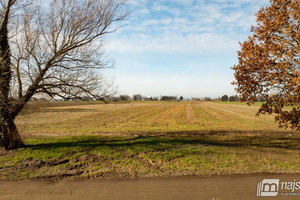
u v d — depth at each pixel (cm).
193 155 945
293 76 973
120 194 580
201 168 786
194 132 1708
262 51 1085
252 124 2602
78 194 584
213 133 1644
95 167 808
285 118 1095
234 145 1166
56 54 1018
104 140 1266
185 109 5812
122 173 746
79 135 1516
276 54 1013
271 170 760
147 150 1023
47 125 2419
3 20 960
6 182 684
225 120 3106
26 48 958
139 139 1273
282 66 972
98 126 2347
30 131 1858
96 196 570
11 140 1027
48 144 1131
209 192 587
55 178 714
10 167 817
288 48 1013
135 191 598
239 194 574
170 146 1102
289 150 1055
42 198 563
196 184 644
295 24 1004
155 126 2373
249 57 1116
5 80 935
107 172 759
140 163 848
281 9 1093
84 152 989
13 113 1016
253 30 1208
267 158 908
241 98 1141
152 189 611
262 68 1034
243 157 921
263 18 1157
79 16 1056
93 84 1130
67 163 855
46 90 1043
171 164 834
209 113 4441
